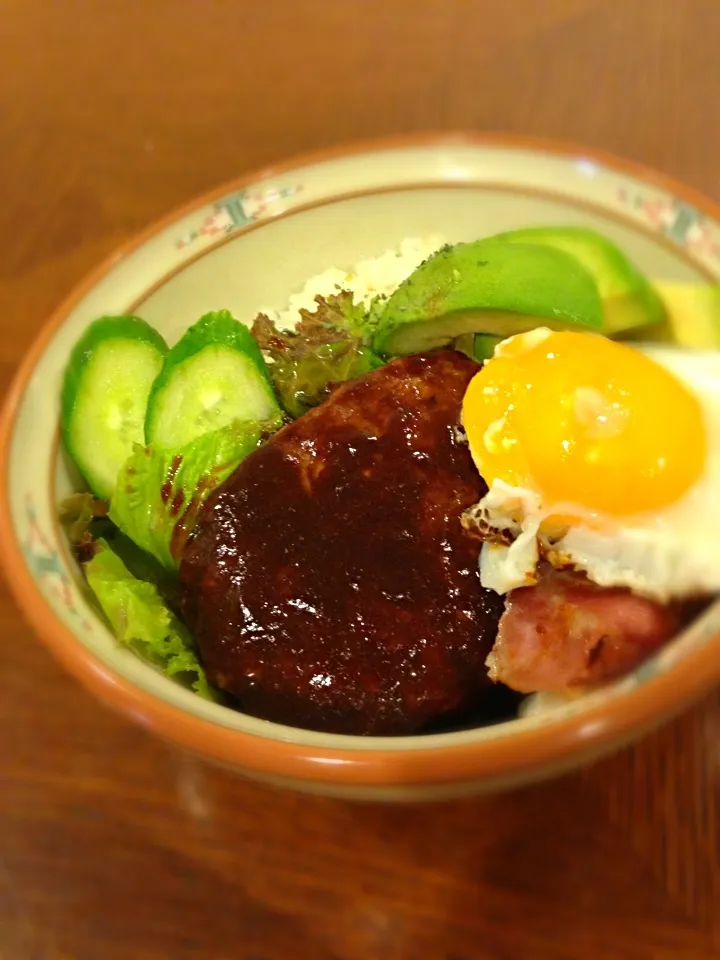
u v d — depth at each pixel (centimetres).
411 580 21
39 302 31
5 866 21
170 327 27
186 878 20
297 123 35
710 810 20
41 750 22
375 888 20
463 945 19
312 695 20
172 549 23
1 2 43
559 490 20
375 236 28
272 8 39
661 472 20
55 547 21
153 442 24
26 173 35
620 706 16
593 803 20
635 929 19
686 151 31
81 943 20
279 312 28
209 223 26
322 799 21
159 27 40
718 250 22
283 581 21
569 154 25
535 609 20
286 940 19
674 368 22
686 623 19
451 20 37
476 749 16
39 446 22
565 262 24
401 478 22
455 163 26
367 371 25
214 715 17
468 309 23
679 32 35
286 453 22
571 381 21
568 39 36
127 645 20
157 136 35
